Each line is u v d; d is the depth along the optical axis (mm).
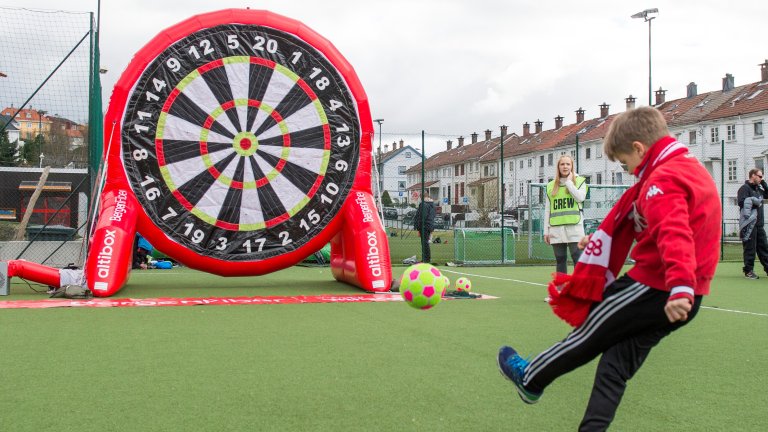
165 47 9375
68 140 21516
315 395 4121
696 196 2736
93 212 10641
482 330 6438
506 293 9727
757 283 11664
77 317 7016
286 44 9820
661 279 2775
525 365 3184
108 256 8758
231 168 9602
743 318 7410
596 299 2918
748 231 12508
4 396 4039
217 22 9586
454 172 78375
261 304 8203
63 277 9031
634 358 2908
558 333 6293
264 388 4270
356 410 3826
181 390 4203
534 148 65938
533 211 19312
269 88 9742
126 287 10047
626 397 4160
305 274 13055
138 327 6441
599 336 2896
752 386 4438
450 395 4141
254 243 9711
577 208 8438
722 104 48438
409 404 3951
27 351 5305
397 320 7012
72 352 5285
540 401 4031
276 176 9758
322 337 6016
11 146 22594
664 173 2777
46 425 3516
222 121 9578
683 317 2605
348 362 5016
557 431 3504
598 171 55688
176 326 6523
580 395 4160
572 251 8477
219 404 3918
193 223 9484
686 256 2602
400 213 42656
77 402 3928
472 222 42562
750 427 3600
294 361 5035
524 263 16453
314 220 9922
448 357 5211
